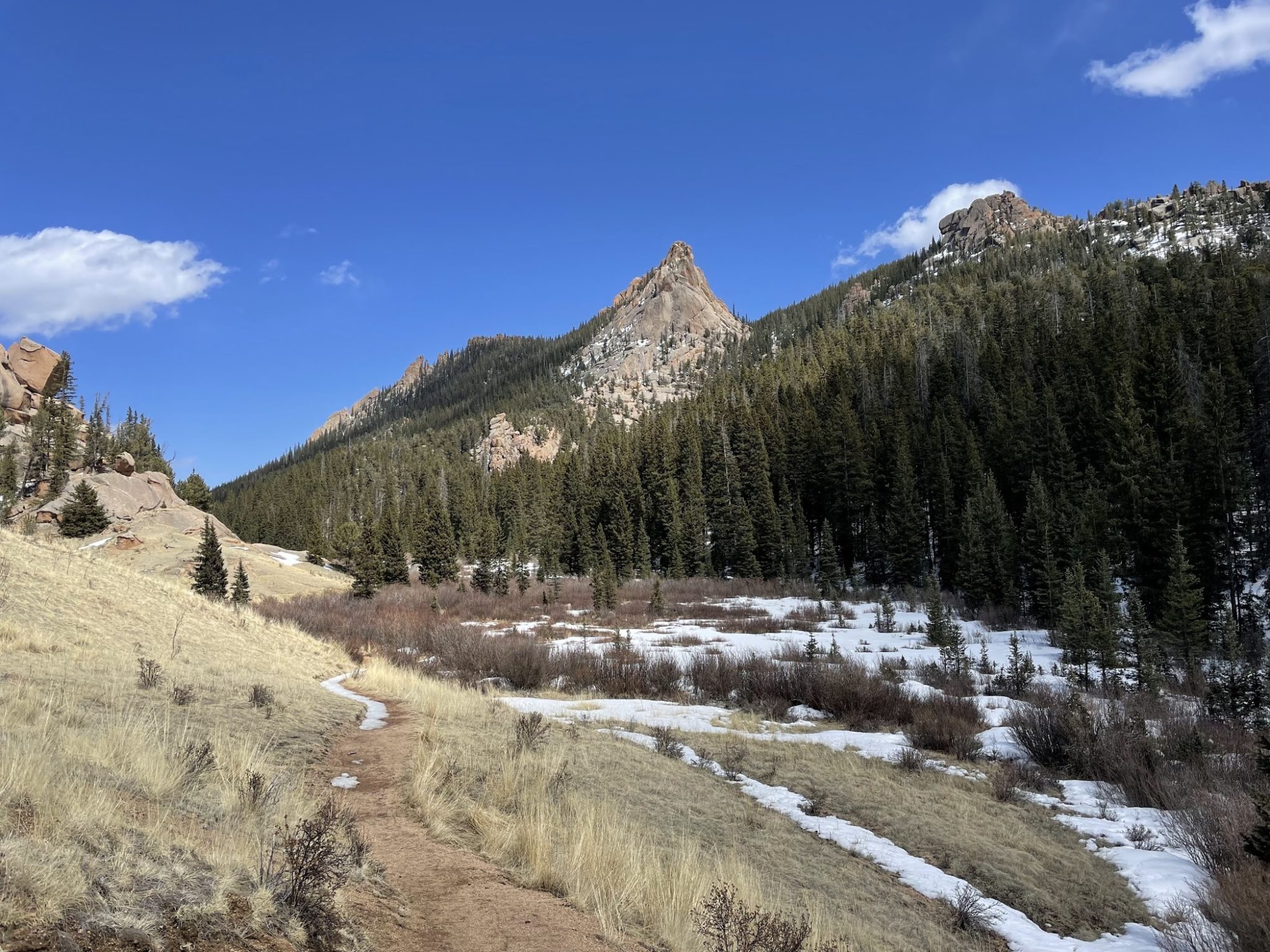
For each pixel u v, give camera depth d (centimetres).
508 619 4800
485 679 2711
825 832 1115
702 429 10319
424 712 1455
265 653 2183
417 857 614
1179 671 2728
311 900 408
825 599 5425
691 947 535
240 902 391
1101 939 834
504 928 493
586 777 1130
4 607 1530
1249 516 3722
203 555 4572
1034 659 3272
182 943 332
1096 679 2677
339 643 3369
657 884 651
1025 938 816
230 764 709
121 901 338
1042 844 1118
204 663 1670
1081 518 4247
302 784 727
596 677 2641
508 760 1034
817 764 1488
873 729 1948
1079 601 2950
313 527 10712
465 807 797
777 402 10812
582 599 5759
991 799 1327
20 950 277
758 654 3142
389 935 442
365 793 820
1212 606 3553
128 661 1382
